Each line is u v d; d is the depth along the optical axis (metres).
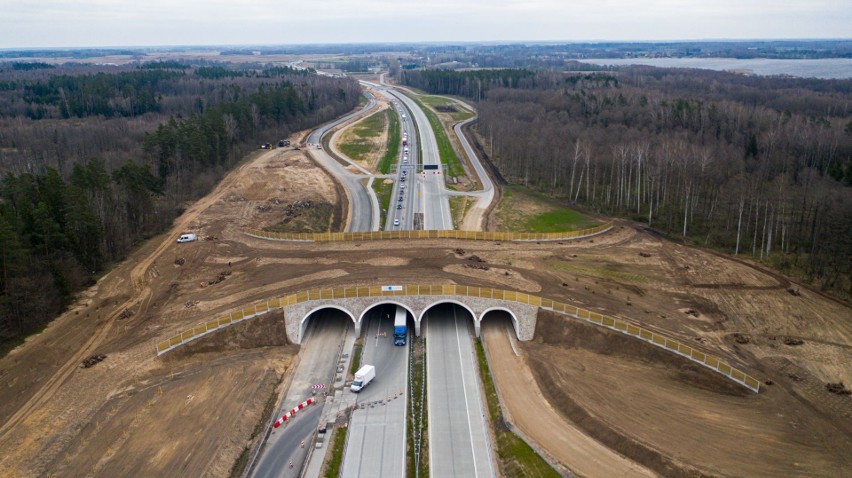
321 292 87.75
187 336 82.38
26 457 61.97
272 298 91.75
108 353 80.06
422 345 86.19
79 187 107.00
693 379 74.56
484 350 84.19
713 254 114.12
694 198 132.38
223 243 118.56
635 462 61.75
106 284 100.31
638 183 139.88
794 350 80.44
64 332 84.94
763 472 58.62
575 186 161.00
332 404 73.19
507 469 62.19
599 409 69.19
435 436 67.38
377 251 110.88
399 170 180.12
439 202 150.75
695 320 88.25
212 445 64.19
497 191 159.75
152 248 116.31
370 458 64.00
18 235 89.44
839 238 103.50
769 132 162.25
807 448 61.88
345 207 148.25
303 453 64.88
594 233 123.94
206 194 150.25
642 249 116.69
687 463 59.94
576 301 91.19
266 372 78.62
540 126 193.25
